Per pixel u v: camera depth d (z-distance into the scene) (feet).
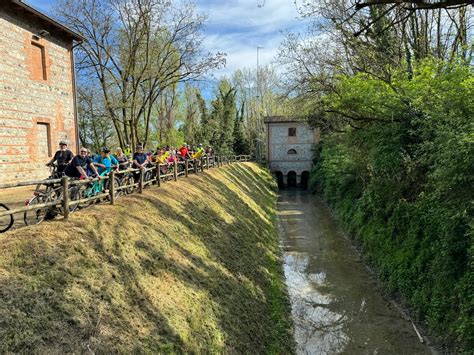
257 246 45.29
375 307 34.37
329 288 38.96
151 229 28.02
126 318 17.74
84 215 24.68
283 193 123.65
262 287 33.96
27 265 17.28
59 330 14.90
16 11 45.70
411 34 54.85
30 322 14.43
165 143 119.65
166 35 86.38
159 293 21.39
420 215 35.47
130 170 34.17
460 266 26.13
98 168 32.14
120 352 15.53
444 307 26.94
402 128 40.57
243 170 104.22
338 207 73.10
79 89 95.30
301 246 55.42
